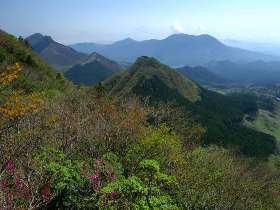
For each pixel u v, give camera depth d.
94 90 60.31
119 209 15.90
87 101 40.84
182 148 38.53
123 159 25.36
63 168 17.09
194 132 54.44
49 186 16.33
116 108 39.66
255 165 69.00
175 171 28.53
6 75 20.02
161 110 50.84
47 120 25.48
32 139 21.30
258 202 40.97
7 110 19.22
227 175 37.88
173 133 35.66
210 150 45.59
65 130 25.38
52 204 15.96
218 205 33.03
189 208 27.33
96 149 25.08
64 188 16.38
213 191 31.73
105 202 15.72
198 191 29.08
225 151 51.56
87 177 17.41
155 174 19.03
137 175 19.20
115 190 16.16
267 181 54.66
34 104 21.58
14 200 14.95
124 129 28.91
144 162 19.38
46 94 43.44
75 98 43.56
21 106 19.91
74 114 29.80
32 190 15.59
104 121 28.89
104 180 18.11
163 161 28.42
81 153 23.95
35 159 18.50
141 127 32.38
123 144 27.58
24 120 23.50
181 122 56.81
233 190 37.31
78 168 17.94
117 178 18.19
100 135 26.59
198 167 34.91
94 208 16.38
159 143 28.77
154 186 18.33
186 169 30.20
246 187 39.41
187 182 28.62
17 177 16.30
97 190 16.73
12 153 18.00
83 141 24.91
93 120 29.84
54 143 23.03
